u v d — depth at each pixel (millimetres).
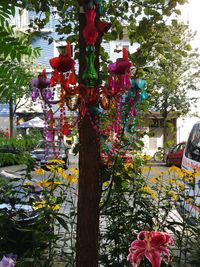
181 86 20562
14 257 3084
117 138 2875
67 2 3248
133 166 4043
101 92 2371
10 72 1423
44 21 3588
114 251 3393
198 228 3820
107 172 2832
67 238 3773
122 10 3469
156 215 3826
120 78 2379
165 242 2102
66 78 2299
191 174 4527
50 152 3809
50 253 3359
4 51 1383
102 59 3604
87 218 2332
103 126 2781
